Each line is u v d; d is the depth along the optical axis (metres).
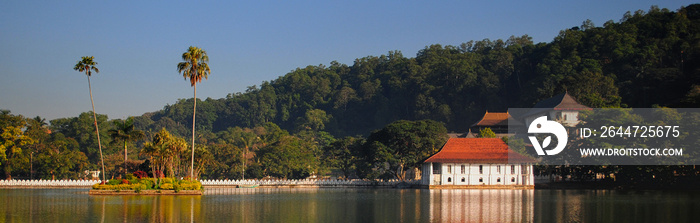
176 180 117.44
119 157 196.62
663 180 131.62
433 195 116.06
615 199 103.44
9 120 175.62
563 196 110.94
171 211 80.62
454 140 144.88
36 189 142.25
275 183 158.88
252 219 73.94
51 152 176.12
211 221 71.44
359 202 98.56
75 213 77.75
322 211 83.69
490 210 84.81
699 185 129.25
